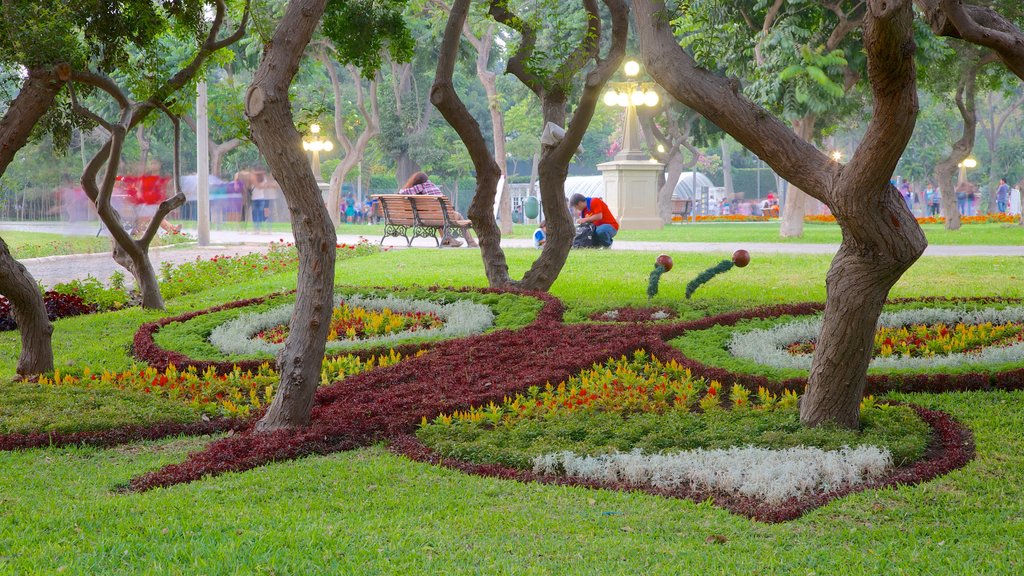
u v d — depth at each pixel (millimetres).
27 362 8062
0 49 8227
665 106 37094
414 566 3738
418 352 8609
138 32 10500
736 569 3754
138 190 33000
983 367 7129
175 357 8516
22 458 5699
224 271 16266
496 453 5465
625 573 3695
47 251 22984
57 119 10359
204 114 25125
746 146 6008
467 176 53375
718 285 13070
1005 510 4477
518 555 3916
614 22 10820
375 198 23734
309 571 3652
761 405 6672
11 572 3615
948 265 15141
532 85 11883
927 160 55281
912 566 3789
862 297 5648
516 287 11867
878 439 5484
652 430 5871
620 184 28219
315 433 5844
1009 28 6582
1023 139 58344
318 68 41906
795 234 24781
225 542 3941
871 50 4781
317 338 6141
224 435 6297
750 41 22359
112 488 5031
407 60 11656
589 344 8539
